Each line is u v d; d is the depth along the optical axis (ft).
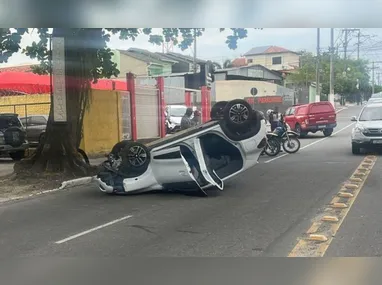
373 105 58.80
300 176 39.34
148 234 22.41
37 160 42.73
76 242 21.40
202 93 95.66
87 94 45.29
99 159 58.29
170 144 32.01
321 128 83.56
